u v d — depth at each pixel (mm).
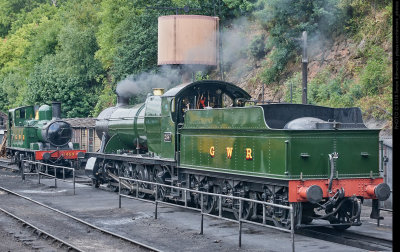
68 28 46812
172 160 17031
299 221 12180
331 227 13594
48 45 56250
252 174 13227
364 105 21031
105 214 16219
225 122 14344
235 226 13992
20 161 30797
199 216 15625
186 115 16406
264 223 11391
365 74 21859
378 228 13344
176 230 13586
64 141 28984
